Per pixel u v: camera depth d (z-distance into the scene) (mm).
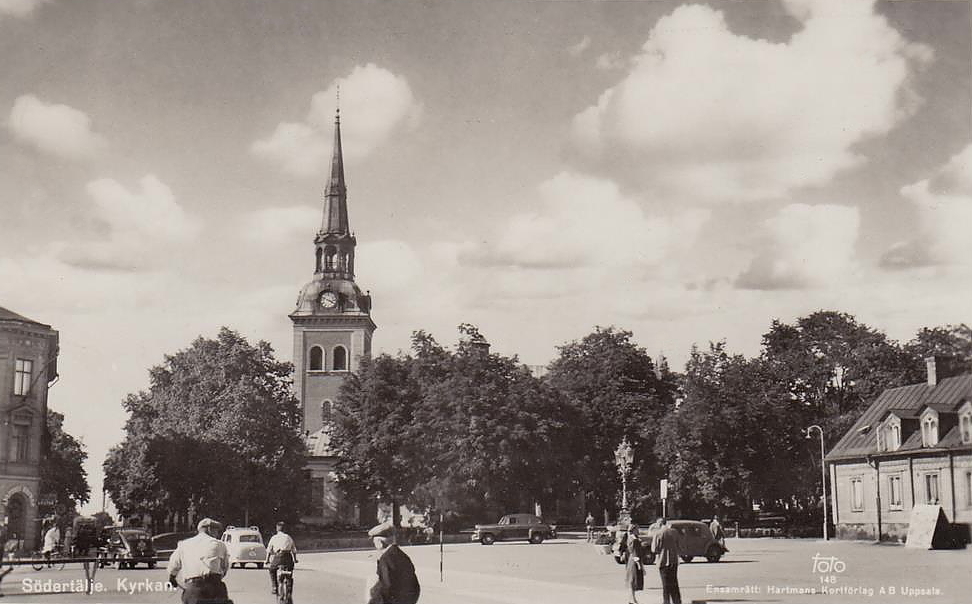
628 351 84312
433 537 71438
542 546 63562
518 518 69438
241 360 76625
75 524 44469
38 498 56125
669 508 81500
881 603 25500
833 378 71750
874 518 60812
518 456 75000
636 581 25531
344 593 30656
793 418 73125
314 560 52844
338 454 81625
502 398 76500
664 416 81125
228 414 73000
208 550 15375
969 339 60781
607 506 83500
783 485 73750
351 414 80312
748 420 72438
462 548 61812
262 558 42750
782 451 73688
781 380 72438
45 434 61969
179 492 72000
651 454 81750
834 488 64750
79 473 79250
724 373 73188
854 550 50938
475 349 78125
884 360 68125
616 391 82750
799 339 70188
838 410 72312
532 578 35906
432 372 80750
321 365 120688
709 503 74312
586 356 85188
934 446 55625
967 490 53375
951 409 56156
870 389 68938
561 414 80375
